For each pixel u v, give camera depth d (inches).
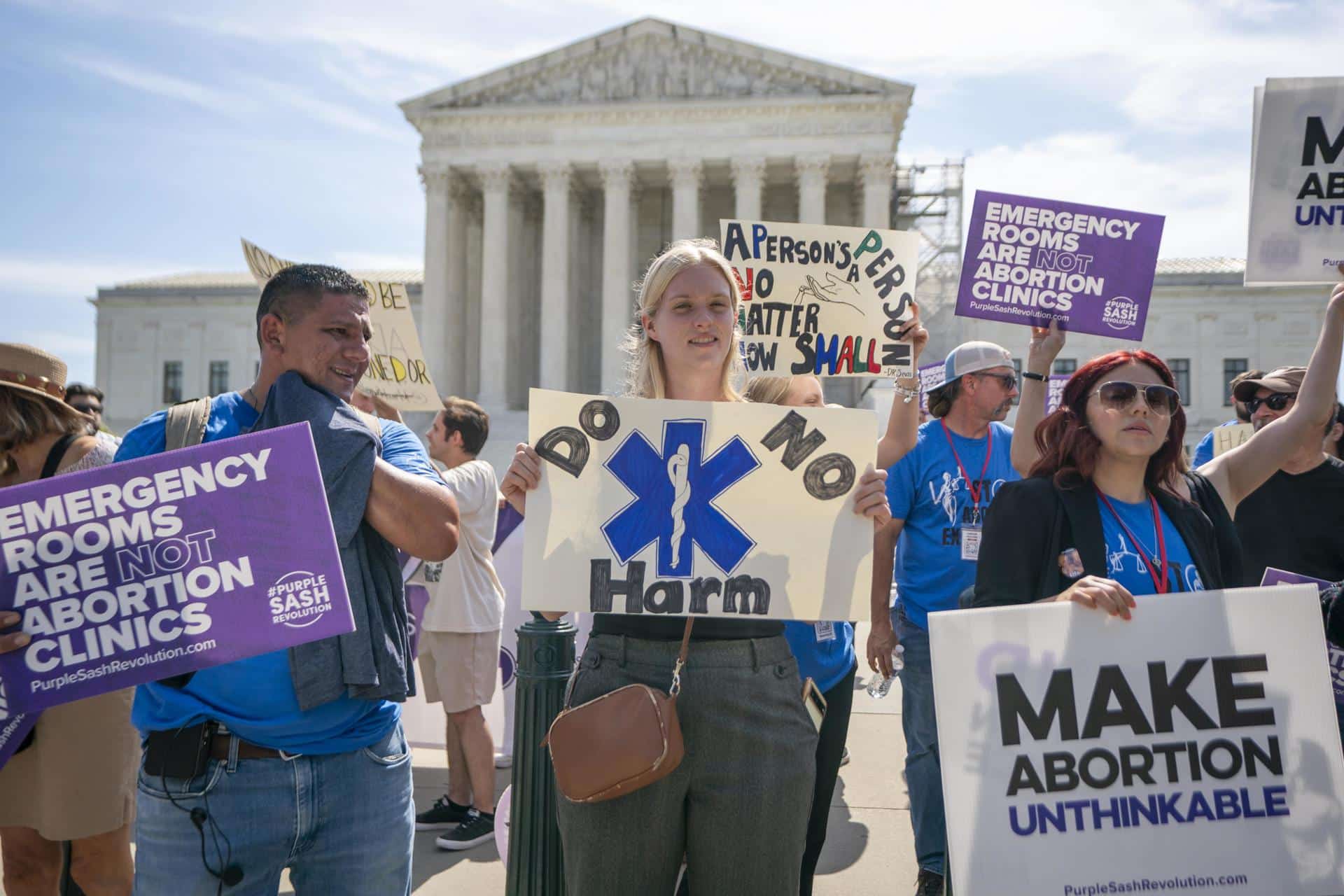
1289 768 107.2
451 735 232.2
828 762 163.0
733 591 115.5
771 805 110.0
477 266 2071.9
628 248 1856.5
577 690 116.1
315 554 104.2
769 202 2090.3
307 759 106.8
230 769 103.7
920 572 200.7
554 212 1855.3
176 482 103.3
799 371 187.8
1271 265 169.5
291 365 115.3
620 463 118.1
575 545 116.4
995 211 196.9
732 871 109.7
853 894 191.9
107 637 101.3
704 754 110.2
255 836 104.5
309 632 103.3
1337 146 167.9
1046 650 109.1
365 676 107.0
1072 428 123.3
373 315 274.4
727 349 124.7
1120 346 2108.8
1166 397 118.6
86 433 158.7
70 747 145.8
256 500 104.2
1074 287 194.4
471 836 219.6
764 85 1844.2
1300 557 164.1
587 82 1877.5
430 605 227.0
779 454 118.5
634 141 1846.7
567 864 111.6
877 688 213.0
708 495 117.6
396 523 111.4
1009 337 1993.1
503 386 1833.2
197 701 104.6
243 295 2488.9
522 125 1865.2
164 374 2507.4
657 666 112.8
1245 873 105.5
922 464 203.3
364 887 109.8
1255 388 205.9
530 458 117.2
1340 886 105.3
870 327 187.8
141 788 106.5
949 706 108.4
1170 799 106.7
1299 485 165.5
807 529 117.8
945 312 2034.9
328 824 108.7
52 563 101.3
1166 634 109.0
